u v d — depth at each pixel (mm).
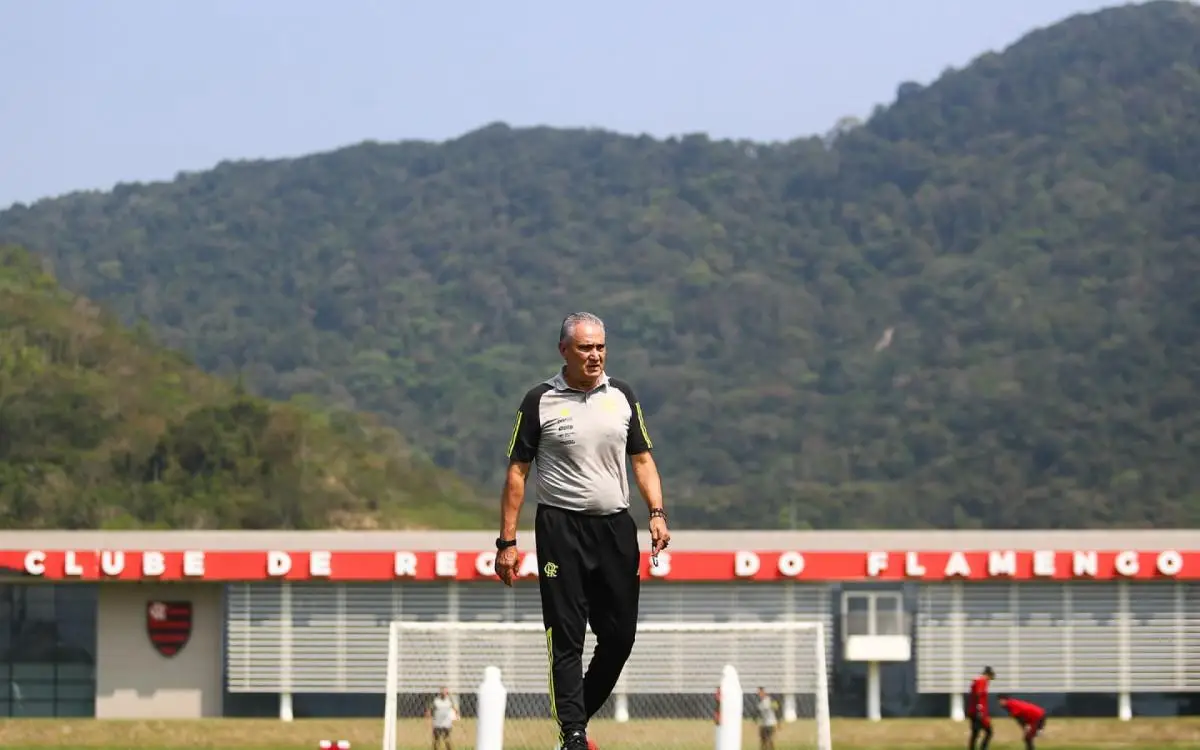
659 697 57938
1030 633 134375
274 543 131750
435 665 63656
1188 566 131250
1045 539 132375
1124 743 122625
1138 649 134375
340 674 132625
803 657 60000
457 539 131875
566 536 28016
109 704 134625
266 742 122312
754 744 49719
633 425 28547
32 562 130375
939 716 134625
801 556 130625
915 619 134250
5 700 135375
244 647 133125
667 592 132125
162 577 130875
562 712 27719
